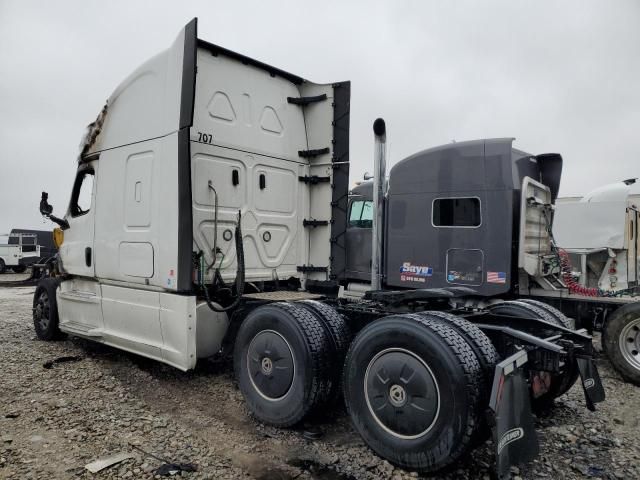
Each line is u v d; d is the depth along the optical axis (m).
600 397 3.51
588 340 3.52
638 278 8.41
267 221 5.18
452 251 7.20
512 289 6.76
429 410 2.79
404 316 3.08
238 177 4.87
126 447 3.19
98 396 4.18
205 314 4.34
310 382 3.39
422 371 2.84
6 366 5.06
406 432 2.89
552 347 2.89
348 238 9.27
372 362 3.10
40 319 6.49
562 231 8.28
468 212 7.07
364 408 3.13
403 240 7.74
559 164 7.49
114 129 4.99
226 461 3.07
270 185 5.23
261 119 5.16
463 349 2.78
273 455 3.18
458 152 7.18
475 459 3.15
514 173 6.82
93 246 5.25
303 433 3.53
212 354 4.41
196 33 3.99
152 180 4.43
